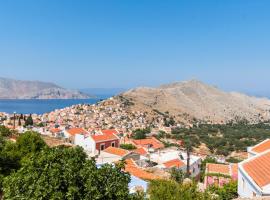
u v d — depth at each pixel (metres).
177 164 63.78
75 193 13.67
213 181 49.56
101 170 14.97
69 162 14.62
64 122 177.50
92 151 75.06
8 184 14.66
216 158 99.81
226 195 34.31
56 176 13.92
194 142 147.38
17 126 116.44
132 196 16.00
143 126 196.25
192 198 21.17
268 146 42.62
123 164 16.19
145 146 97.25
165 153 76.12
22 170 14.69
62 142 74.44
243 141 154.25
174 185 21.45
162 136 160.62
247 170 31.70
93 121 193.12
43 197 13.57
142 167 55.09
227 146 144.88
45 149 15.79
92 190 13.85
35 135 32.88
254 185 27.77
